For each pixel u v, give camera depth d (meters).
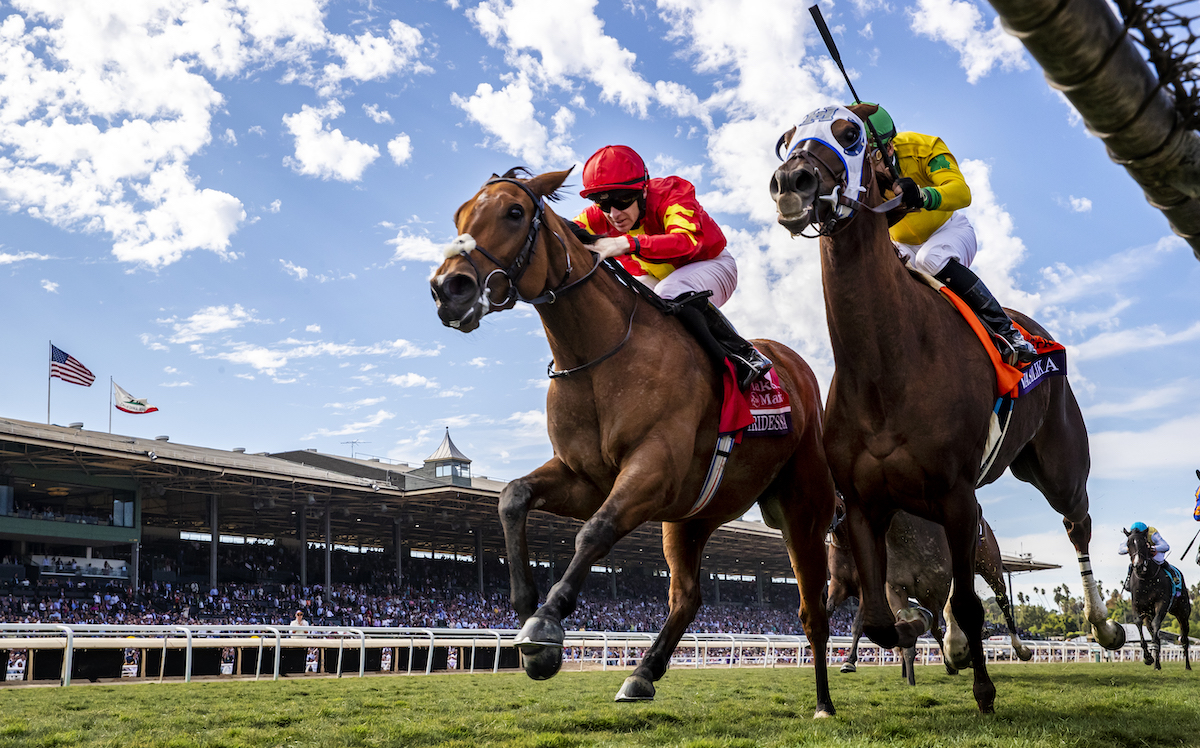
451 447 38.09
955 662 5.39
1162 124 1.45
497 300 3.26
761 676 9.96
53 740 3.60
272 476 29.25
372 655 15.16
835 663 18.11
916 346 3.85
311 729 3.87
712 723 3.86
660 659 4.38
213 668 14.25
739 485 4.00
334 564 39.06
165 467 28.08
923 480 3.87
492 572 44.72
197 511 37.12
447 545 49.81
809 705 5.02
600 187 4.07
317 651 14.62
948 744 3.02
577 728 3.91
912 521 7.07
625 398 3.44
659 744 3.21
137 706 5.68
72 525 27.55
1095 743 3.08
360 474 41.44
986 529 8.55
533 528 40.12
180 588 30.47
